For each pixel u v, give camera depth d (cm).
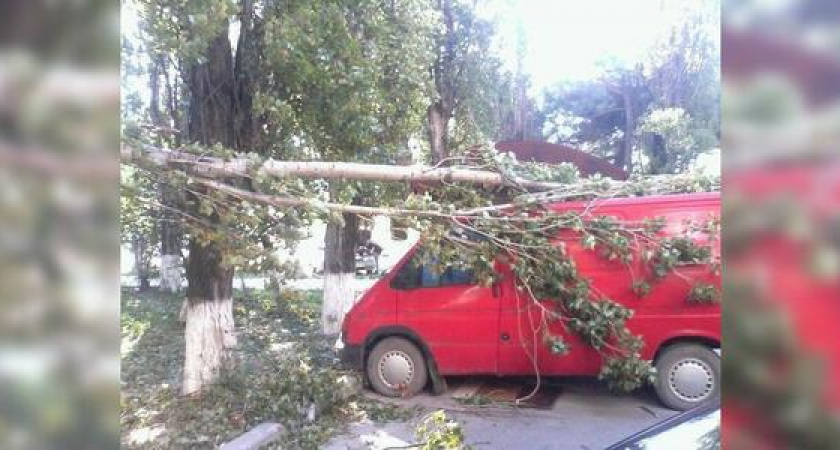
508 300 610
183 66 616
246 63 650
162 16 473
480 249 506
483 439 520
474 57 1215
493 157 570
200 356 630
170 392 636
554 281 531
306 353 805
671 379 559
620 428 540
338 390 589
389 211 466
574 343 581
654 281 556
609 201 566
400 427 550
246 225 430
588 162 902
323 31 612
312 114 654
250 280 1781
